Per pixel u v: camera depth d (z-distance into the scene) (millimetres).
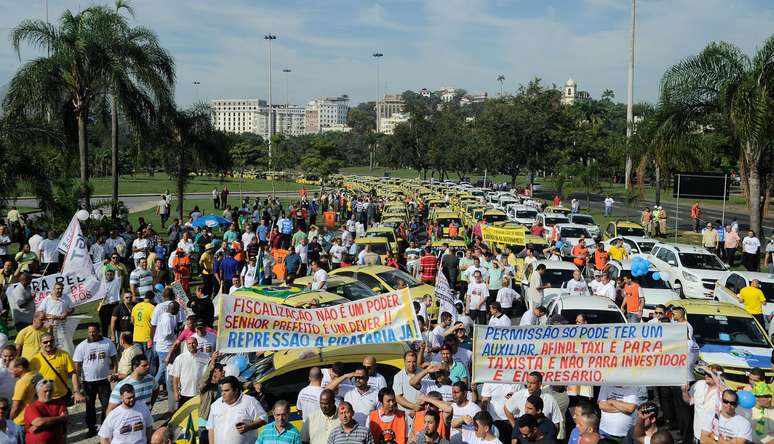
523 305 20531
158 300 15531
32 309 13844
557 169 69062
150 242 21672
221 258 19359
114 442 8367
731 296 19422
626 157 48812
